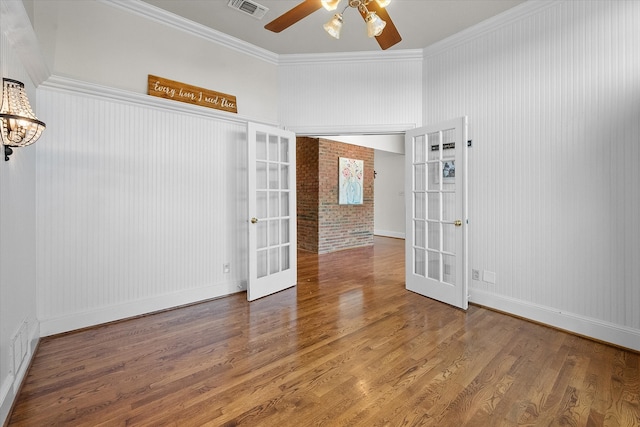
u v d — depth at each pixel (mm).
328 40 3455
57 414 1582
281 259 3768
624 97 2266
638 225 2230
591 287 2451
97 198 2641
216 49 3352
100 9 2668
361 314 2941
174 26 3064
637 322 2244
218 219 3412
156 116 2953
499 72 2961
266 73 3760
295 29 3230
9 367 1618
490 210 3066
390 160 8984
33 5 2365
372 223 7434
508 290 2957
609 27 2320
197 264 3262
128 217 2805
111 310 2727
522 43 2801
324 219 6328
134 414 1585
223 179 3439
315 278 4270
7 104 1586
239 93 3533
